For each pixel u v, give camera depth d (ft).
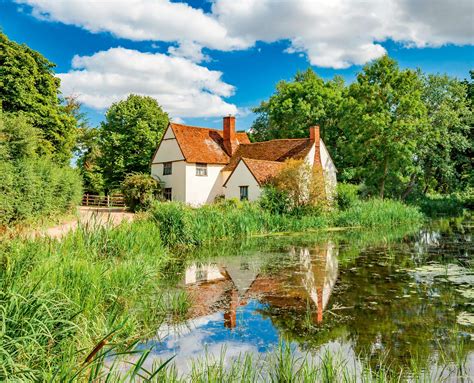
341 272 42.55
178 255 55.06
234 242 68.08
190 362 20.33
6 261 27.68
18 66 105.70
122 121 161.38
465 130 136.87
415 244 62.95
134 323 24.84
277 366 19.51
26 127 74.18
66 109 184.65
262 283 38.22
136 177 113.19
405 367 19.45
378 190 137.69
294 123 157.89
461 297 31.89
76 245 39.60
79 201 102.89
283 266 46.68
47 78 112.88
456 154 139.23
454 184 139.23
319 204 96.07
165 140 131.23
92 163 183.93
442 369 19.15
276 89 196.85
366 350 21.61
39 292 19.90
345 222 93.09
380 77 128.26
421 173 135.64
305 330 25.02
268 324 26.30
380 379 16.67
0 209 51.47
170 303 31.19
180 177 124.77
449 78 140.77
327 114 158.10
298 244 65.46
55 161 111.34
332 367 18.48
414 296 32.37
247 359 20.13
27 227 50.19
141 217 63.98
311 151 118.21
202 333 24.79
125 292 31.17
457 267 44.16
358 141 127.65
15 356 16.92
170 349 22.26
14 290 19.31
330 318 27.20
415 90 128.67
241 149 136.05
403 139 121.39
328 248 60.59
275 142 130.11
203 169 126.72
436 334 23.81
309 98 156.35
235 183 110.01
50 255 30.32
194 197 123.85
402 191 142.00
